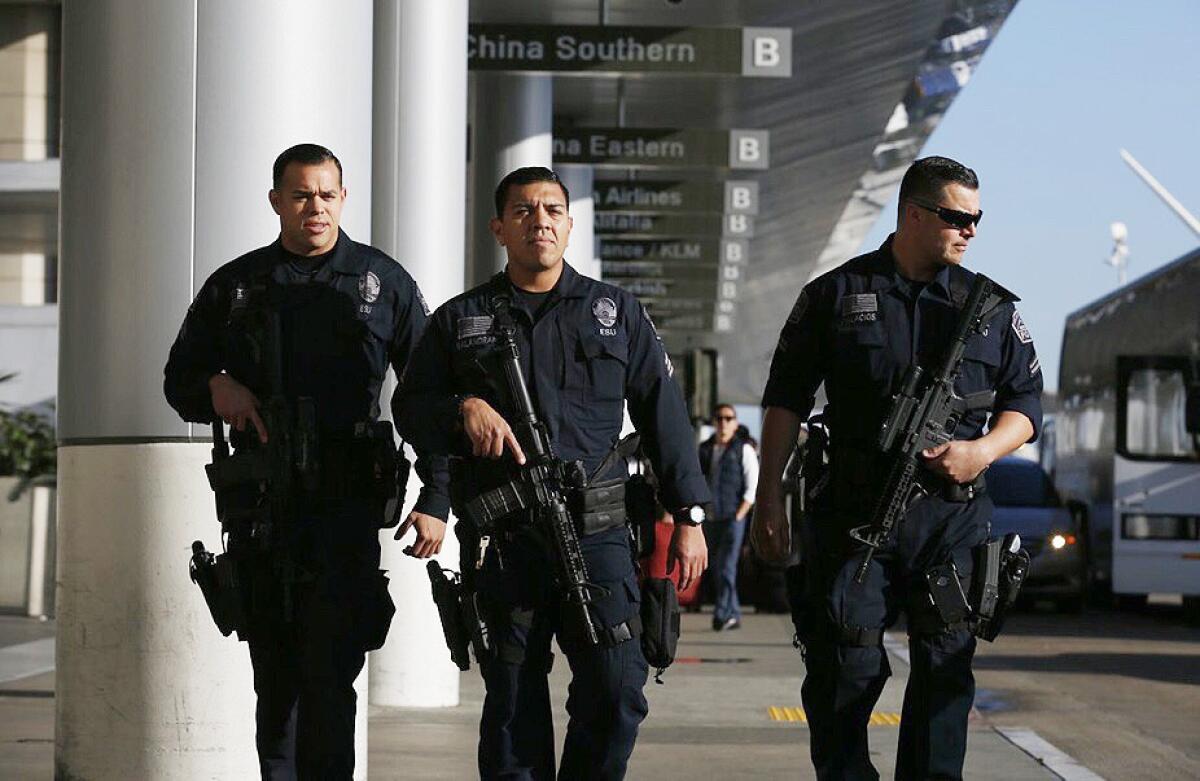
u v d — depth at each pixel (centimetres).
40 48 7025
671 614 1728
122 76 2156
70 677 2162
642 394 1758
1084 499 7762
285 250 1808
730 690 3700
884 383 1770
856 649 1775
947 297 1778
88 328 2161
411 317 1812
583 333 1733
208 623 2131
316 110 2205
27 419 5591
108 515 2144
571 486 1708
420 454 1741
